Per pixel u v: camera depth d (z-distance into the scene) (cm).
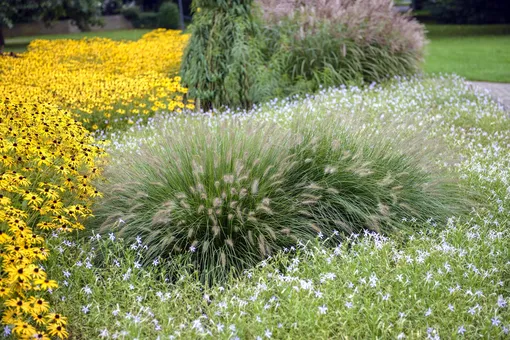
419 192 514
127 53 1377
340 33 1122
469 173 591
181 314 365
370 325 340
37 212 425
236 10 1017
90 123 812
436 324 339
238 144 474
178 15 3606
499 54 2006
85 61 1330
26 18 2381
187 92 1003
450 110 884
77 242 441
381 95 974
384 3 1209
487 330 331
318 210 479
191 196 459
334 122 545
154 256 440
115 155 548
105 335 334
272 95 1020
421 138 568
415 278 375
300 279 379
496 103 991
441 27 3162
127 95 842
